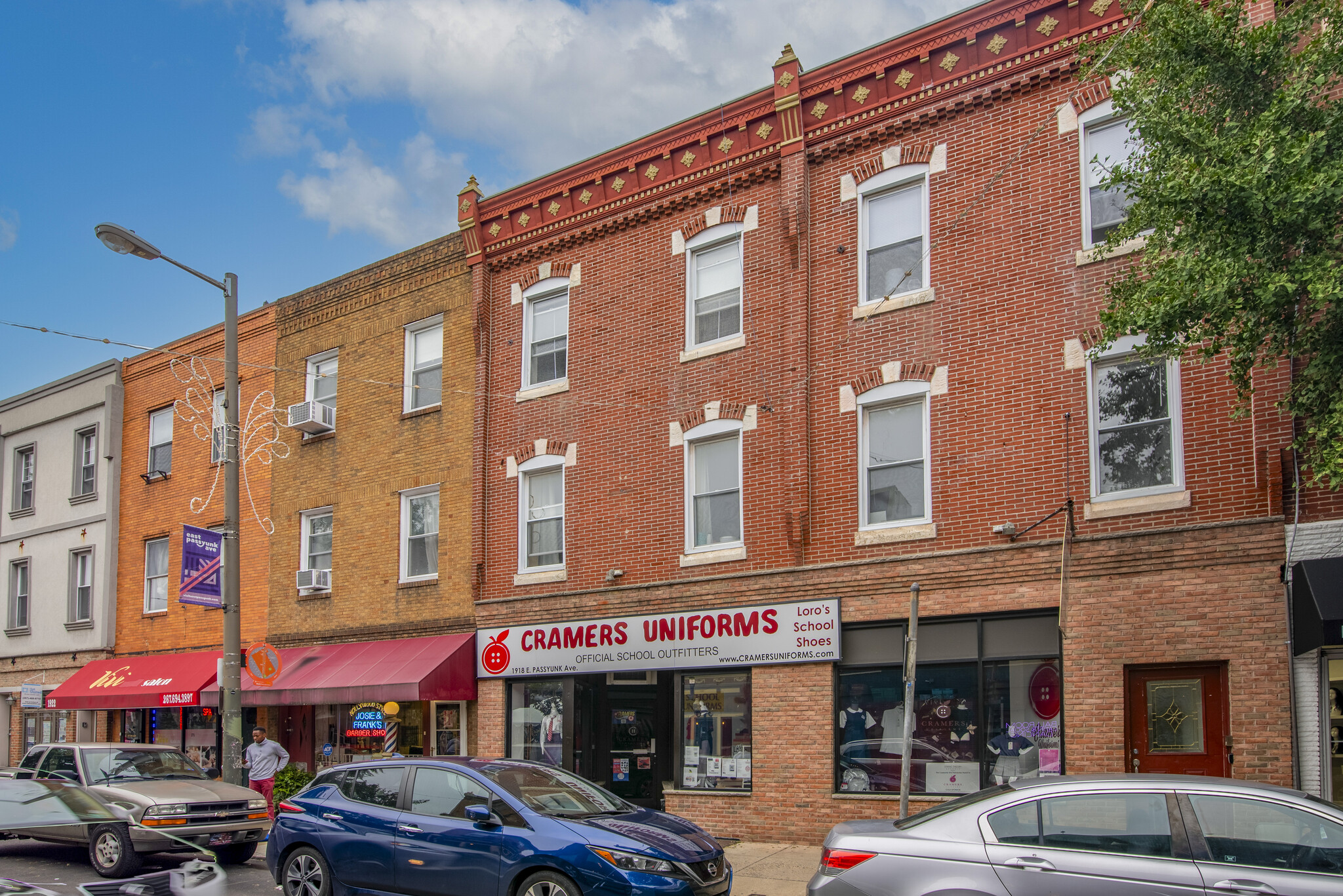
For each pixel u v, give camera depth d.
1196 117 9.34
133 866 11.53
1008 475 13.52
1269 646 11.45
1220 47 9.48
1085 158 13.65
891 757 13.93
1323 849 6.53
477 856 9.16
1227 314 9.03
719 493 16.28
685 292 17.05
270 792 16.33
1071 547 12.79
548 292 18.97
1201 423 12.25
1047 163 13.88
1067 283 13.46
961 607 13.52
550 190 18.81
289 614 21.83
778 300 15.94
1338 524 11.20
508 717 17.91
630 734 17.64
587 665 16.80
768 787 14.75
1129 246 13.08
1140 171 10.20
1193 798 6.91
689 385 16.70
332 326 22.19
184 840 10.84
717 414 16.25
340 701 18.48
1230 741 11.50
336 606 20.98
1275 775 11.21
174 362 25.38
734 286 16.70
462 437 19.52
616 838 8.84
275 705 21.27
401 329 20.94
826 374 15.27
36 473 28.34
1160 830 6.84
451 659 17.95
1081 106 13.68
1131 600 12.34
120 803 12.49
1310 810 6.66
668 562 16.42
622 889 8.51
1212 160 9.19
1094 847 6.92
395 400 20.73
